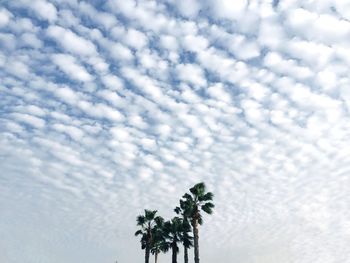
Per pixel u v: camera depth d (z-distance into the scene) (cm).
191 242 5638
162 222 5844
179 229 5584
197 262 4478
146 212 5891
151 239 5756
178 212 4884
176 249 5691
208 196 4766
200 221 4709
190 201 4744
